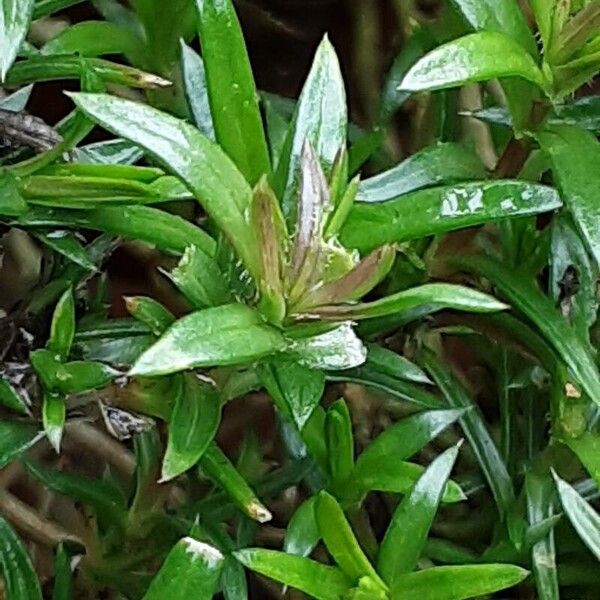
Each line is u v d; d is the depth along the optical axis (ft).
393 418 0.67
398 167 0.57
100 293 0.61
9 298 0.67
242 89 0.52
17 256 0.67
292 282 0.50
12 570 0.56
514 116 0.56
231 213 0.50
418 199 0.54
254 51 0.76
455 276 0.61
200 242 0.54
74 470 0.70
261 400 0.70
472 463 0.67
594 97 0.57
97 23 0.60
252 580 0.67
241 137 0.52
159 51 0.62
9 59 0.50
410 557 0.54
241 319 0.50
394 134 0.71
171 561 0.50
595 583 0.63
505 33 0.55
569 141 0.55
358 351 0.51
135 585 0.63
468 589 0.53
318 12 0.75
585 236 0.53
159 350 0.48
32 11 0.52
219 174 0.50
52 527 0.68
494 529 0.64
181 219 0.55
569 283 0.59
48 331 0.58
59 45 0.60
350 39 0.75
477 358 0.68
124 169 0.53
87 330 0.57
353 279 0.50
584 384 0.56
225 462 0.54
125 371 0.55
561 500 0.56
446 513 0.66
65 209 0.54
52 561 0.68
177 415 0.53
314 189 0.49
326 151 0.53
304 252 0.50
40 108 0.70
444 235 0.61
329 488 0.57
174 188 0.53
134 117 0.49
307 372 0.52
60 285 0.58
